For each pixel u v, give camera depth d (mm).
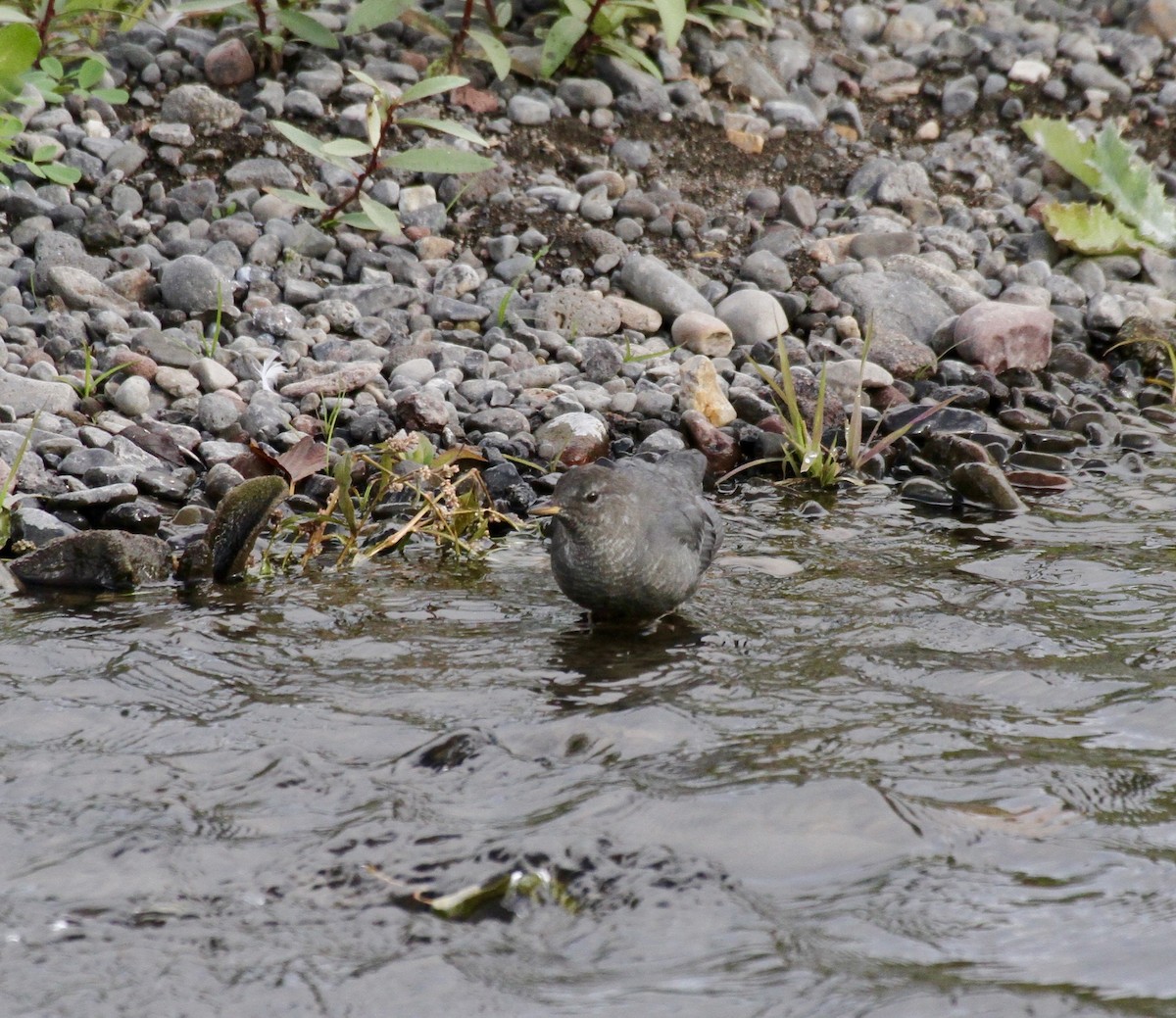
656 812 7109
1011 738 7961
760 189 16422
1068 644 9281
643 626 9555
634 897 6457
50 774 7340
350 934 6152
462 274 14344
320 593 9984
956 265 15852
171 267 13500
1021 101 18234
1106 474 12875
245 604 9734
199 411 12078
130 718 7973
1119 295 15961
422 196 15273
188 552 10102
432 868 6621
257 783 7320
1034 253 16375
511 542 11188
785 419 13234
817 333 14602
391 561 10672
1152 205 16797
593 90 16625
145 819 6953
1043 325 14484
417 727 7973
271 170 15023
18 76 13211
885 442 12828
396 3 15430
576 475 9023
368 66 16297
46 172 13969
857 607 9875
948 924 6258
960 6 19797
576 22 16281
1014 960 6012
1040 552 10984
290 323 13375
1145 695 8492
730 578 10445
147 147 15078
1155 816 7121
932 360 14359
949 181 17219
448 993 5801
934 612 9781
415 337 13438
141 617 9398
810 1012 5688
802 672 8836
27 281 13406
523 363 13414
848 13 18984
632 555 9086
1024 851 6812
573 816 7059
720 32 17953
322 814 7047
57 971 5863
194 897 6371
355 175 15148
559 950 6086
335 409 12375
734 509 12008
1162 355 15078
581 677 8695
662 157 16516
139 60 15734
